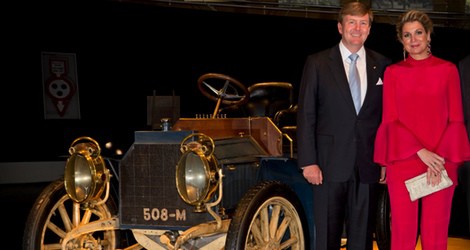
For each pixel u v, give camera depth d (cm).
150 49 1052
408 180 293
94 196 308
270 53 1057
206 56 1063
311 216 334
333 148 303
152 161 310
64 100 1070
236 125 351
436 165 286
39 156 1095
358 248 309
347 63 304
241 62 1069
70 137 1088
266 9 1016
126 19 1010
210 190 282
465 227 537
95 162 309
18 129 1072
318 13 1019
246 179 323
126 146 1098
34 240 319
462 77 292
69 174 310
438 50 1011
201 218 302
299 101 307
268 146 348
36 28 1012
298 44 1045
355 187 307
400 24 301
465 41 1012
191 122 349
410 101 294
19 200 827
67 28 1021
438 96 291
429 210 299
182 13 1011
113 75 1083
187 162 285
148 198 312
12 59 1037
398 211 302
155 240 316
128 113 1099
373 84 303
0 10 972
